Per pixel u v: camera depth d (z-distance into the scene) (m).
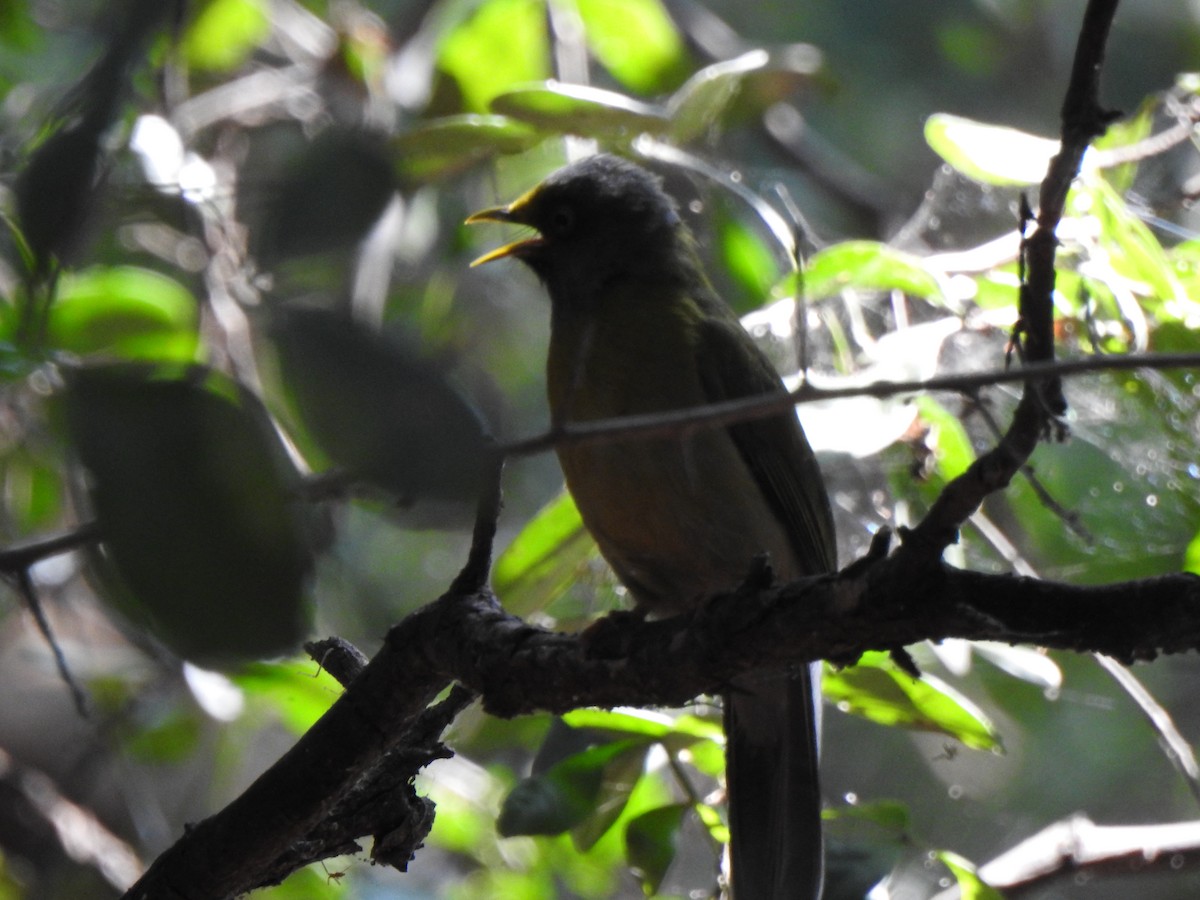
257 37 13.28
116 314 8.76
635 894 12.29
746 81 12.80
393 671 6.27
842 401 8.88
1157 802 14.17
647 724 8.17
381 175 3.44
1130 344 8.75
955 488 4.66
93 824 12.73
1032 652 9.03
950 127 9.23
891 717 8.54
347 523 8.75
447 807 11.15
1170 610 4.72
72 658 12.49
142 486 3.07
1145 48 16.89
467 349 13.72
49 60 12.27
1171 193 11.51
